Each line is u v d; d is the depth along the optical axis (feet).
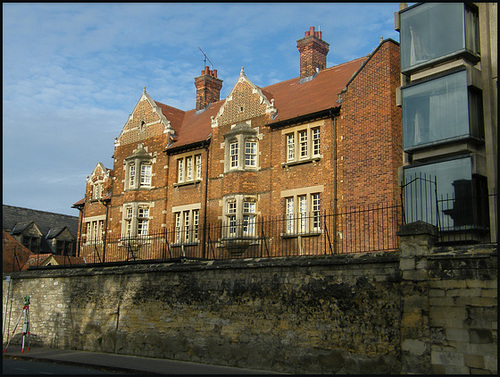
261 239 80.23
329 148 81.20
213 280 60.54
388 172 71.31
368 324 46.98
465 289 41.27
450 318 41.57
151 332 65.67
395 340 44.96
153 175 109.60
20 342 83.71
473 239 53.67
